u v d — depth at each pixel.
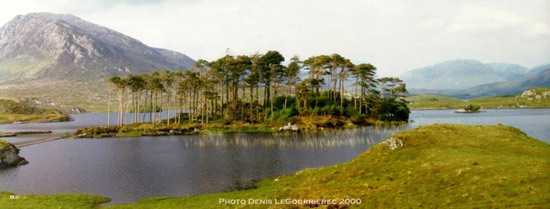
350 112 146.12
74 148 93.75
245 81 149.75
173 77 154.50
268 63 153.00
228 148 84.00
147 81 152.50
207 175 55.09
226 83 160.25
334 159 66.25
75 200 41.03
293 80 163.62
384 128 125.75
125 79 144.25
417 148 43.66
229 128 128.62
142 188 48.25
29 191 48.19
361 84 157.88
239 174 55.12
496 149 39.78
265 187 44.75
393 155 43.31
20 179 55.88
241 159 68.50
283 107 149.62
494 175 29.59
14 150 70.12
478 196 25.94
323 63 147.25
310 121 131.00
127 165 66.00
